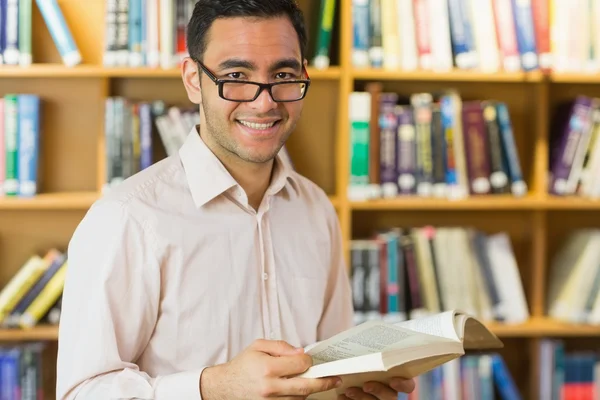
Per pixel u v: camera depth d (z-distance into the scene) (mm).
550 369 2814
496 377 2748
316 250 1623
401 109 2684
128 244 1381
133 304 1383
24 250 2820
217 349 1455
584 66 2721
